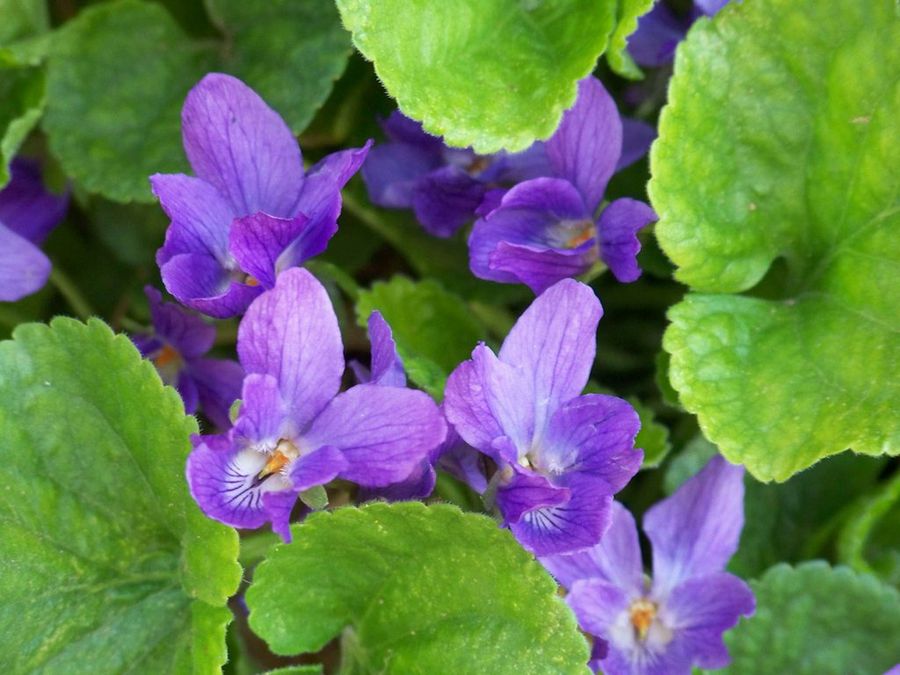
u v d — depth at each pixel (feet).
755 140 0.33
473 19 0.33
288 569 0.29
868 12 0.31
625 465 0.26
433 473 0.27
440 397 0.30
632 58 0.38
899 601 0.36
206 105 0.30
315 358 0.26
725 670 0.36
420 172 0.37
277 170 0.30
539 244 0.32
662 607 0.32
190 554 0.29
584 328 0.27
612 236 0.31
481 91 0.32
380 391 0.26
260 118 0.30
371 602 0.30
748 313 0.33
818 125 0.33
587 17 0.32
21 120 0.37
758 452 0.31
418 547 0.28
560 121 0.31
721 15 0.32
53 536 0.30
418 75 0.32
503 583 0.27
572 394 0.27
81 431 0.30
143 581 0.31
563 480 0.27
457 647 0.28
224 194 0.30
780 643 0.36
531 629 0.27
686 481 0.33
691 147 0.32
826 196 0.33
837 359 0.32
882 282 0.32
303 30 0.38
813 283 0.34
